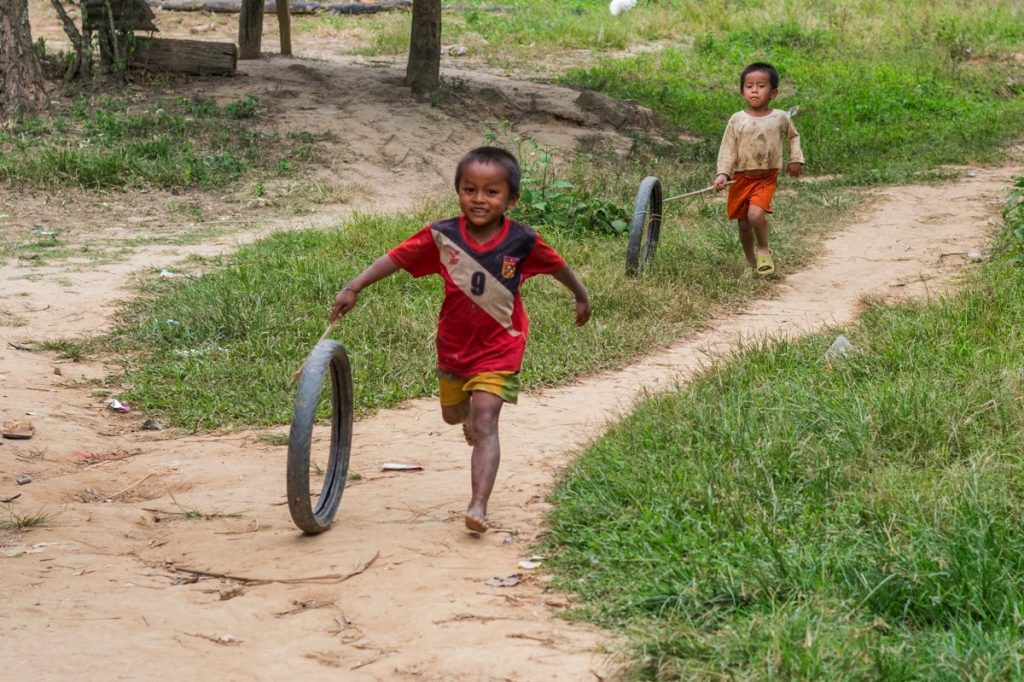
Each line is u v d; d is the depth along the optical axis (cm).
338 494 927
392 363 1348
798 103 3744
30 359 1405
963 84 4138
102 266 1853
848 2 5253
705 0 5228
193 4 5044
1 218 2205
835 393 1058
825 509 820
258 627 712
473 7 5356
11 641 682
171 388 1309
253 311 1509
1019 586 679
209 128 2836
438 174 2738
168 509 969
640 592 717
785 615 636
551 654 653
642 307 1574
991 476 823
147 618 724
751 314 1614
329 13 5153
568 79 3984
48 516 945
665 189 2586
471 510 844
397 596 749
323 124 2961
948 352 1193
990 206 2392
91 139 2691
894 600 679
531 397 1260
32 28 4784
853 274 1853
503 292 864
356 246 1864
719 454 924
